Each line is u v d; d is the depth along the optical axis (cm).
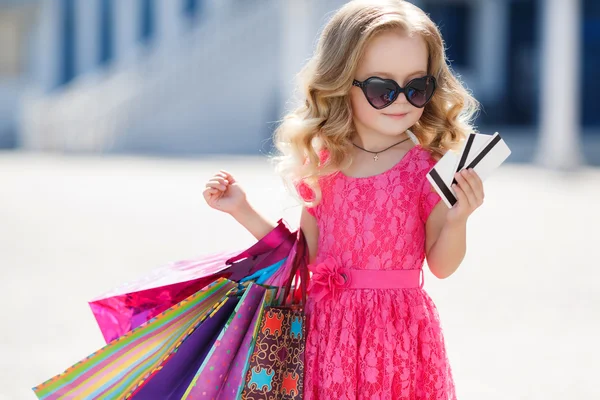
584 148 2728
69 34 3944
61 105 3509
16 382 550
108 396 347
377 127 355
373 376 341
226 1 3241
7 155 3212
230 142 3056
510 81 3288
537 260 992
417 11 359
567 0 2206
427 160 363
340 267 357
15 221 1362
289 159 373
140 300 377
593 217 1346
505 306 767
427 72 365
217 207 374
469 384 551
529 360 605
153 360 349
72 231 1245
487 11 3247
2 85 4084
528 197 1619
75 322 711
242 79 3028
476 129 411
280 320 347
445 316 732
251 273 366
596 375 569
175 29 3459
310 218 378
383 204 355
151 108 3161
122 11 3684
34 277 903
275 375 344
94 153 3244
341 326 348
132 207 1523
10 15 4100
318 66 362
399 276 355
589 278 888
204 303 355
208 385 336
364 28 348
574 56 2233
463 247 345
